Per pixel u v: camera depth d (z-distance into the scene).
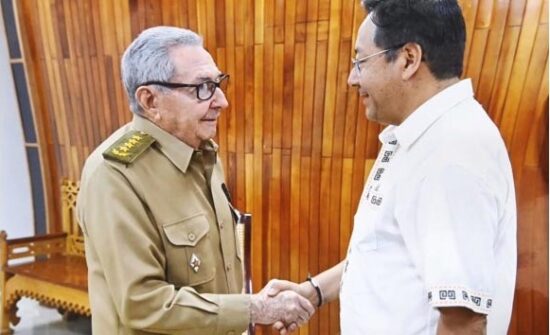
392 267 1.21
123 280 1.35
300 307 1.59
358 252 1.29
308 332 2.90
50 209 4.31
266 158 3.00
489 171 1.09
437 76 1.20
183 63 1.44
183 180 1.50
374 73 1.24
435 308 1.08
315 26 2.71
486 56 2.17
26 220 4.62
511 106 2.12
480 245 1.06
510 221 1.20
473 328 1.06
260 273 3.09
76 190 4.07
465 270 1.04
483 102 2.20
